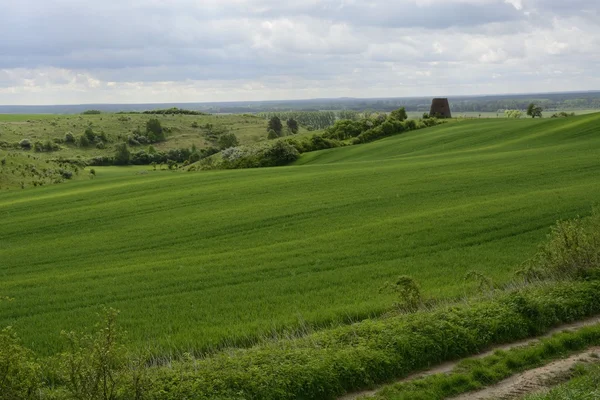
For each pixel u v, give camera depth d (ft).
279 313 59.47
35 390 32.24
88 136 583.17
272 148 303.68
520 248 84.23
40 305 70.95
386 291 65.21
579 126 259.39
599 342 42.83
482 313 46.42
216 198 157.99
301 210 130.62
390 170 185.88
